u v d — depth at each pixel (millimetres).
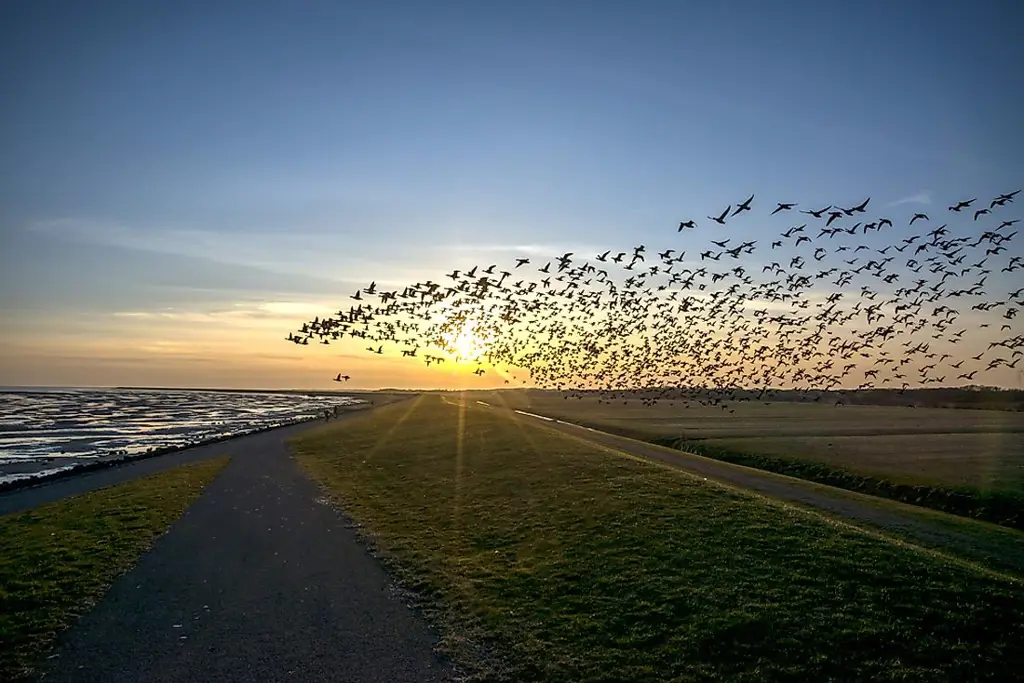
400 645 15008
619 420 92500
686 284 37719
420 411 108562
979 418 97250
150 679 13555
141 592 18688
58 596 18234
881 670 13086
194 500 32969
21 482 42094
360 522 27453
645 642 14438
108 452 66375
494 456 41875
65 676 13711
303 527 26719
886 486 38375
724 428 77188
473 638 15227
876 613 14992
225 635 15680
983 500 32938
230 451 58531
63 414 140875
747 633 14469
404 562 21250
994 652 13539
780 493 33531
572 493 27969
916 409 125812
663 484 28422
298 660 14336
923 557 18328
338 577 19922
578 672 13414
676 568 18188
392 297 34031
